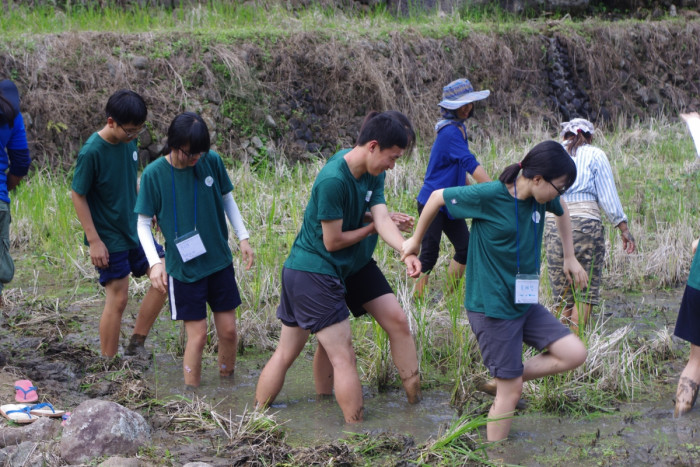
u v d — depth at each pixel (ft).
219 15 48.55
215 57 41.60
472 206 14.53
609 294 25.16
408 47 47.80
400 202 34.37
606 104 54.49
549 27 55.52
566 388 17.19
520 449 14.75
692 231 29.58
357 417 15.97
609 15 63.57
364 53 45.32
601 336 19.61
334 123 44.06
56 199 32.99
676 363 19.26
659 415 16.29
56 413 15.28
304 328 15.88
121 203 18.66
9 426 14.56
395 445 14.71
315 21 49.47
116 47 40.47
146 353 20.02
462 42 50.14
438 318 21.24
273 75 43.19
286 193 35.19
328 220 15.11
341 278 15.90
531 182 14.07
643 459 14.32
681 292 25.48
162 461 13.83
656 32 58.13
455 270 23.50
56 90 38.29
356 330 21.09
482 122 48.62
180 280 17.49
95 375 18.29
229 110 41.19
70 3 48.16
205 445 14.80
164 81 40.32
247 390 17.89
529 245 14.51
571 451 14.65
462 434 14.79
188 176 17.34
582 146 20.30
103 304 24.17
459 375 17.16
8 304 23.57
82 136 38.50
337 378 15.89
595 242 19.90
